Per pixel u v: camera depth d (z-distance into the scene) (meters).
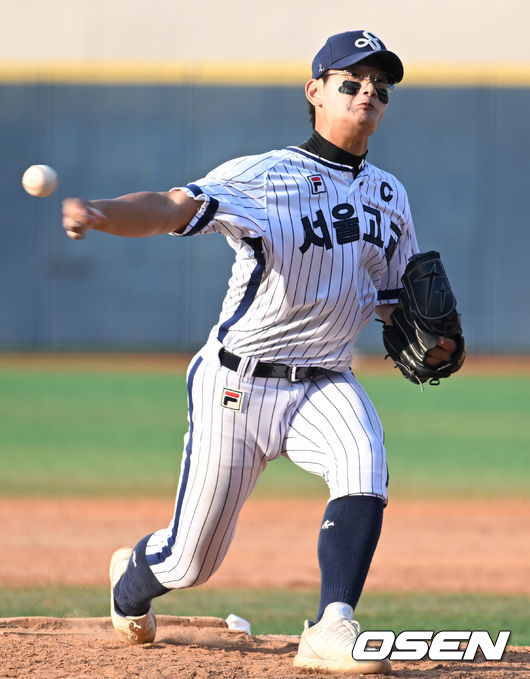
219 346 11.80
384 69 11.56
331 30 80.88
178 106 81.44
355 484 11.30
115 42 81.50
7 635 13.58
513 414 49.38
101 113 81.50
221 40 81.19
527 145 80.00
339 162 11.67
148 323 80.69
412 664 12.08
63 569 20.53
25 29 81.38
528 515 27.36
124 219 9.96
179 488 12.03
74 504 27.84
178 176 81.62
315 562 21.89
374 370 69.00
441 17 80.38
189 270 80.69
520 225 80.12
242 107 81.25
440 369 12.58
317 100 11.76
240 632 14.16
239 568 21.23
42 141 81.25
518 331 80.12
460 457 37.16
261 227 11.11
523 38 79.94
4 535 23.94
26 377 62.78
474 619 16.61
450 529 25.45
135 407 49.69
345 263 11.47
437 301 12.13
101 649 12.83
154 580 12.38
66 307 80.62
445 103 80.44
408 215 12.44
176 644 13.36
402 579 20.09
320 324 11.65
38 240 80.69
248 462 11.80
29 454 36.47
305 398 11.88
